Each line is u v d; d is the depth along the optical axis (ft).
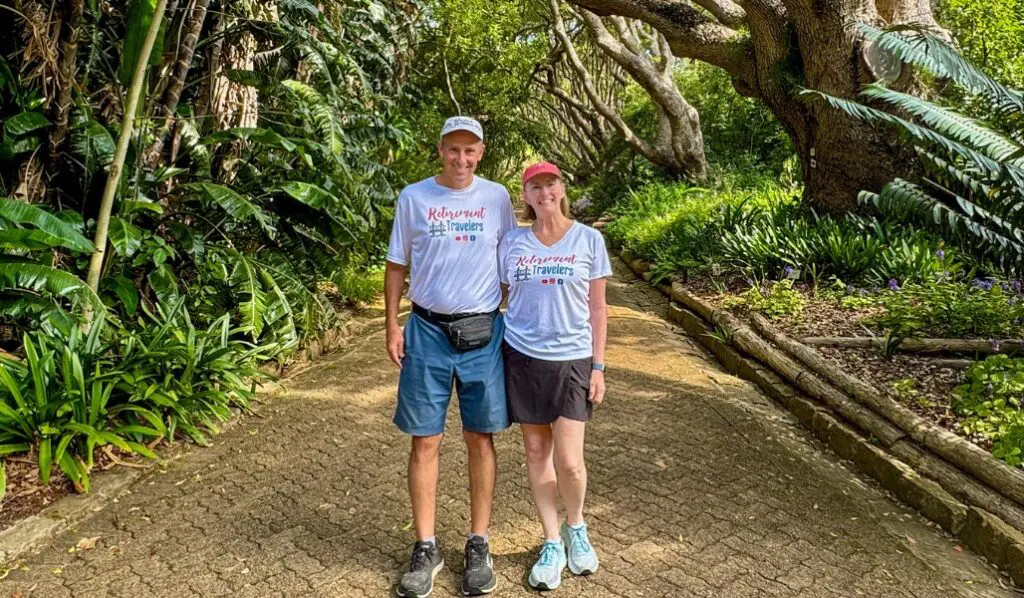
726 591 7.70
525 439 7.82
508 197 7.73
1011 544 8.12
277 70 20.16
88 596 7.56
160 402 10.81
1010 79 28.22
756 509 9.48
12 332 13.28
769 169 44.47
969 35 30.04
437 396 7.52
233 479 10.25
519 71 55.47
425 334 7.50
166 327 12.03
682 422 12.48
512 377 7.59
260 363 14.76
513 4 50.52
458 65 56.59
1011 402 11.02
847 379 12.53
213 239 16.65
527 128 63.00
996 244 13.70
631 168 54.70
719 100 51.75
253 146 16.97
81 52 15.19
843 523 9.19
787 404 13.32
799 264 19.31
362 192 18.49
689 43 25.64
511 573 7.98
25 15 12.12
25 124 12.35
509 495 9.77
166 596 7.57
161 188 15.62
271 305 14.64
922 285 16.94
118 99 15.38
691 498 9.76
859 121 21.61
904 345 13.99
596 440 11.64
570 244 7.41
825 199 22.95
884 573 8.11
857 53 21.29
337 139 16.74
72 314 11.91
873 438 11.14
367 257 24.54
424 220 7.41
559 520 9.08
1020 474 9.01
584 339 7.52
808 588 7.80
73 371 10.28
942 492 9.49
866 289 17.92
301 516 9.23
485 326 7.42
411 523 9.09
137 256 13.62
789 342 14.61
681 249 25.00
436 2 51.62
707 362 16.48
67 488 9.56
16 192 13.09
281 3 18.04
